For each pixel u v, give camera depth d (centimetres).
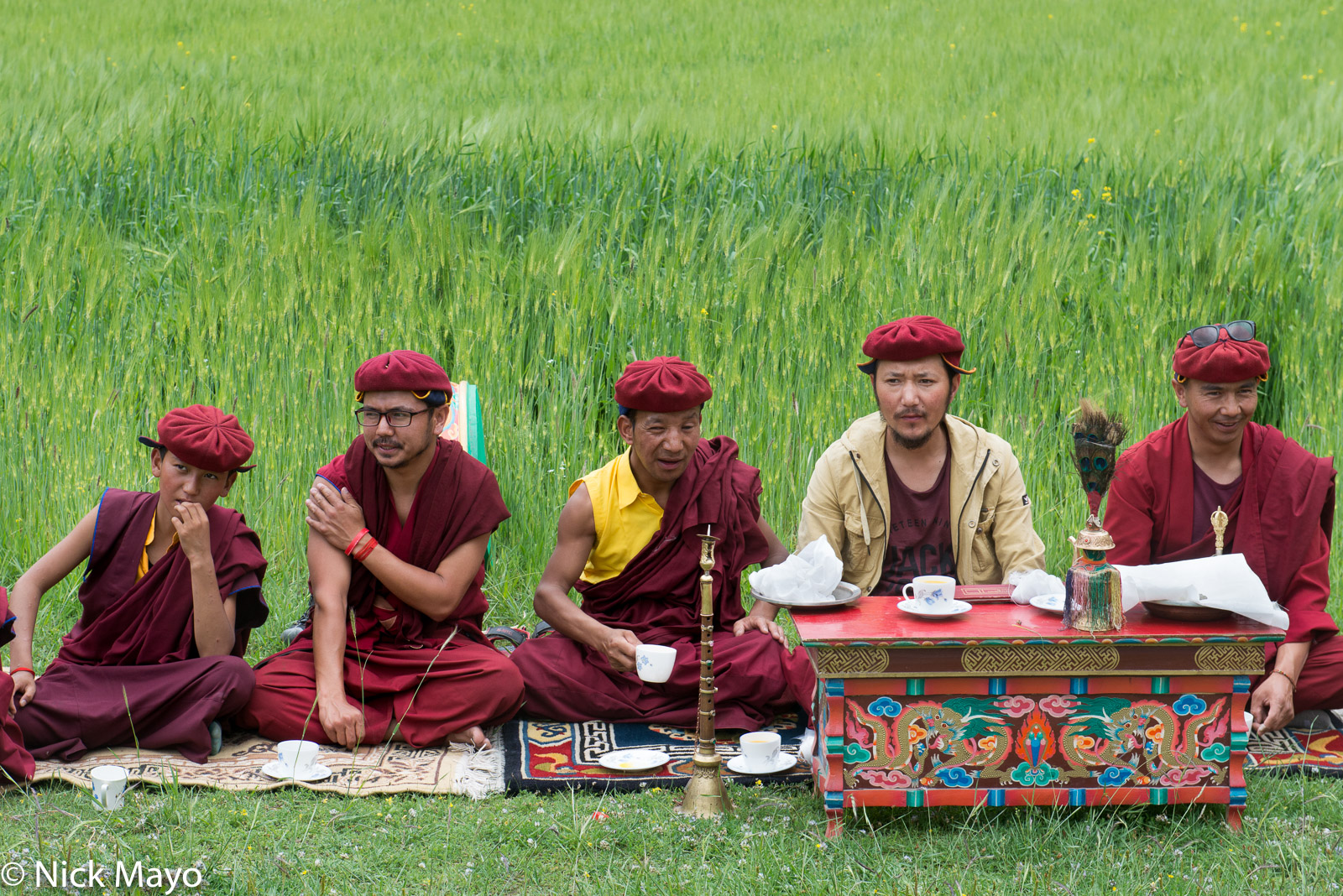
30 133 1636
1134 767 659
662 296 1212
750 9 3581
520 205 1513
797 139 1727
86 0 3550
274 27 3291
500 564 1056
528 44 3100
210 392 1165
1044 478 1133
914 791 655
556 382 1148
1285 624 656
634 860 636
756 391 1138
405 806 705
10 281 1256
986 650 643
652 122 1844
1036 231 1256
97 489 1080
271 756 771
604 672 841
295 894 601
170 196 1546
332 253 1227
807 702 763
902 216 1383
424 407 796
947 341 785
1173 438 820
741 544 868
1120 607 644
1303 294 1286
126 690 765
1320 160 1708
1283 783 723
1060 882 612
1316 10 3369
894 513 829
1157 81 2489
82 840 646
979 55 2777
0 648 902
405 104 2011
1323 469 796
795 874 614
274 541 1053
